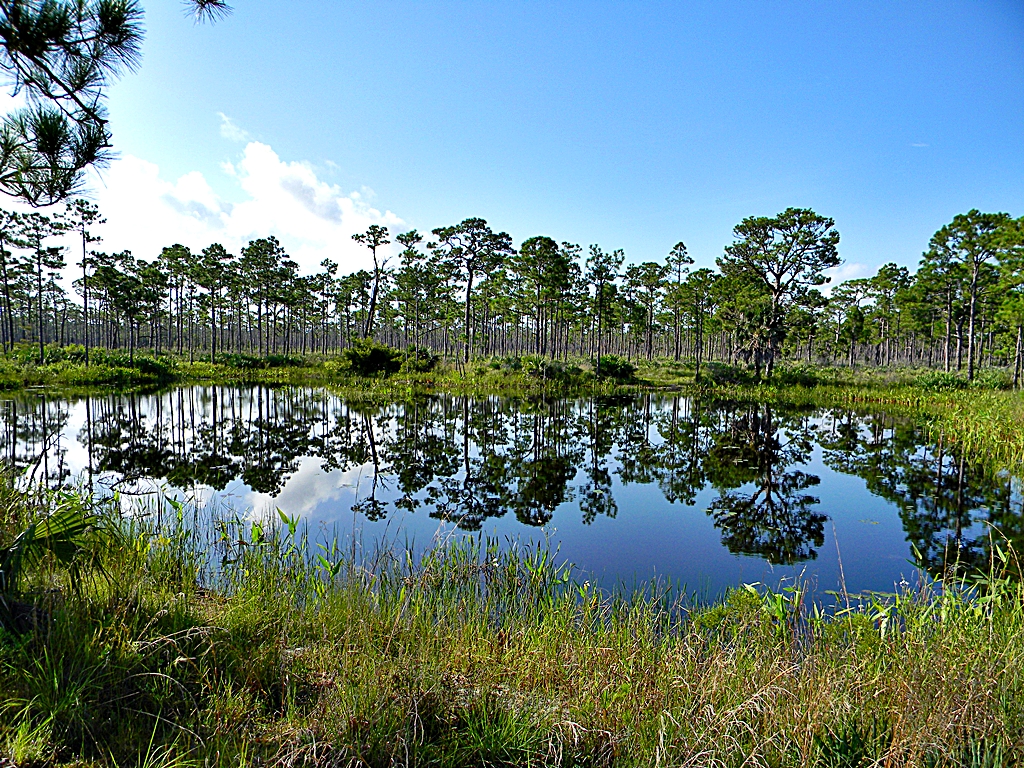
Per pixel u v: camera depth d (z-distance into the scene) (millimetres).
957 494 8594
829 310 51344
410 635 3219
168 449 11633
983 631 3117
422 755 2178
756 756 2162
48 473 9102
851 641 3316
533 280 37875
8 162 3027
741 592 4230
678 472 10445
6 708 2023
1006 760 2027
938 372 24000
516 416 18156
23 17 2588
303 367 37562
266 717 2432
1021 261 22734
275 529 5414
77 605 2801
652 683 2762
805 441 13734
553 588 4695
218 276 44188
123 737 2107
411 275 43000
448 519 7332
